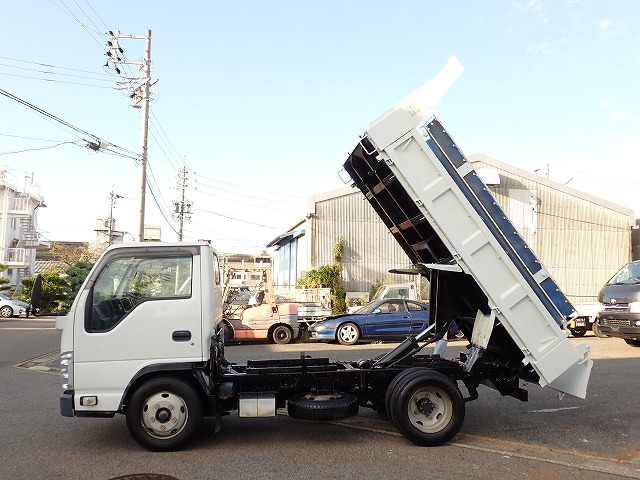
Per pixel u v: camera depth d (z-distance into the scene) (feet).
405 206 23.39
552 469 18.35
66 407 19.31
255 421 24.62
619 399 28.86
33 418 25.31
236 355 46.65
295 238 108.99
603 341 56.03
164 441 19.75
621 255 100.78
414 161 20.59
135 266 20.17
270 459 19.17
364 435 22.26
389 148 20.52
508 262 20.62
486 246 20.67
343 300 85.71
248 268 63.36
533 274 21.02
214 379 21.21
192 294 20.07
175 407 19.80
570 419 24.94
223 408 21.26
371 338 55.42
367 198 25.84
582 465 18.78
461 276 22.45
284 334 56.95
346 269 95.55
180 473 17.74
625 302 46.19
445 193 20.65
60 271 140.67
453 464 18.71
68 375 19.40
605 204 100.99
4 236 150.20
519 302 20.67
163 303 19.90
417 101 20.92
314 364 23.68
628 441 21.66
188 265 20.34
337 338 54.90
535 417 25.27
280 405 21.79
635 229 103.76
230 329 55.67
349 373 22.11
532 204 98.78
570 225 100.17
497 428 23.41
